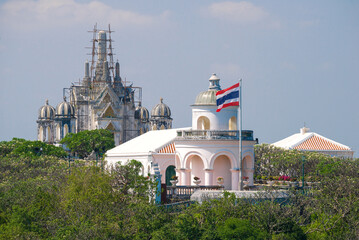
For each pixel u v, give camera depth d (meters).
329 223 131.25
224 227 116.94
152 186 138.25
